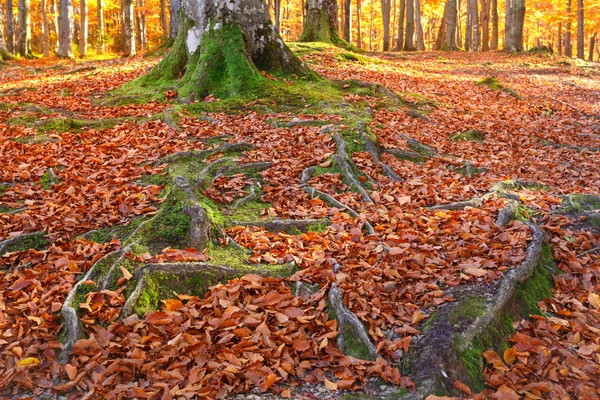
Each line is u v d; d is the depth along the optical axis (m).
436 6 36.94
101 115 9.58
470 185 6.46
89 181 6.17
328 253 4.76
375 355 3.69
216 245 4.84
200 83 9.99
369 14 51.12
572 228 5.56
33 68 19.53
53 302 3.98
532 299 4.48
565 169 7.95
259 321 3.90
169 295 4.18
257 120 8.60
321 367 3.66
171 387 3.37
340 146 6.90
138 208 5.44
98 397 3.31
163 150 7.07
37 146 7.46
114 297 4.06
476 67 20.61
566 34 34.62
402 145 7.83
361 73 14.58
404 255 4.78
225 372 3.45
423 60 22.72
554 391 3.54
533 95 14.26
